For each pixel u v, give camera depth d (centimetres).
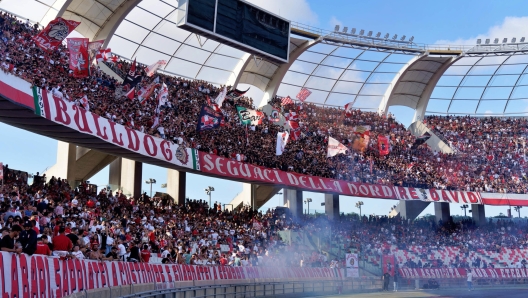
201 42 5328
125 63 4897
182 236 3672
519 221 7056
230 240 4147
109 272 1942
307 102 6581
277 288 3600
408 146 6569
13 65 2792
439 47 6338
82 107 3219
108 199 3559
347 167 5734
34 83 2816
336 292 4112
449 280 4984
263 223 4956
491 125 7094
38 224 2089
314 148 5809
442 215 6250
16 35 3594
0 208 2077
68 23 3025
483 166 6462
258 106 6316
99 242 2384
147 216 3706
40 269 1412
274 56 4731
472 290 4600
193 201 4706
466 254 5622
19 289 1288
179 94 5069
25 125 3033
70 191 3256
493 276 5212
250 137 5241
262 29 4641
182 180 4816
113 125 3356
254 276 3381
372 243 5466
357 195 5381
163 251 3025
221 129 4975
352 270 4209
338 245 5200
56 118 2767
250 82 6225
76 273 1652
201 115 4109
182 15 4106
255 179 4631
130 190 4431
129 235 2962
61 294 1530
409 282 4788
